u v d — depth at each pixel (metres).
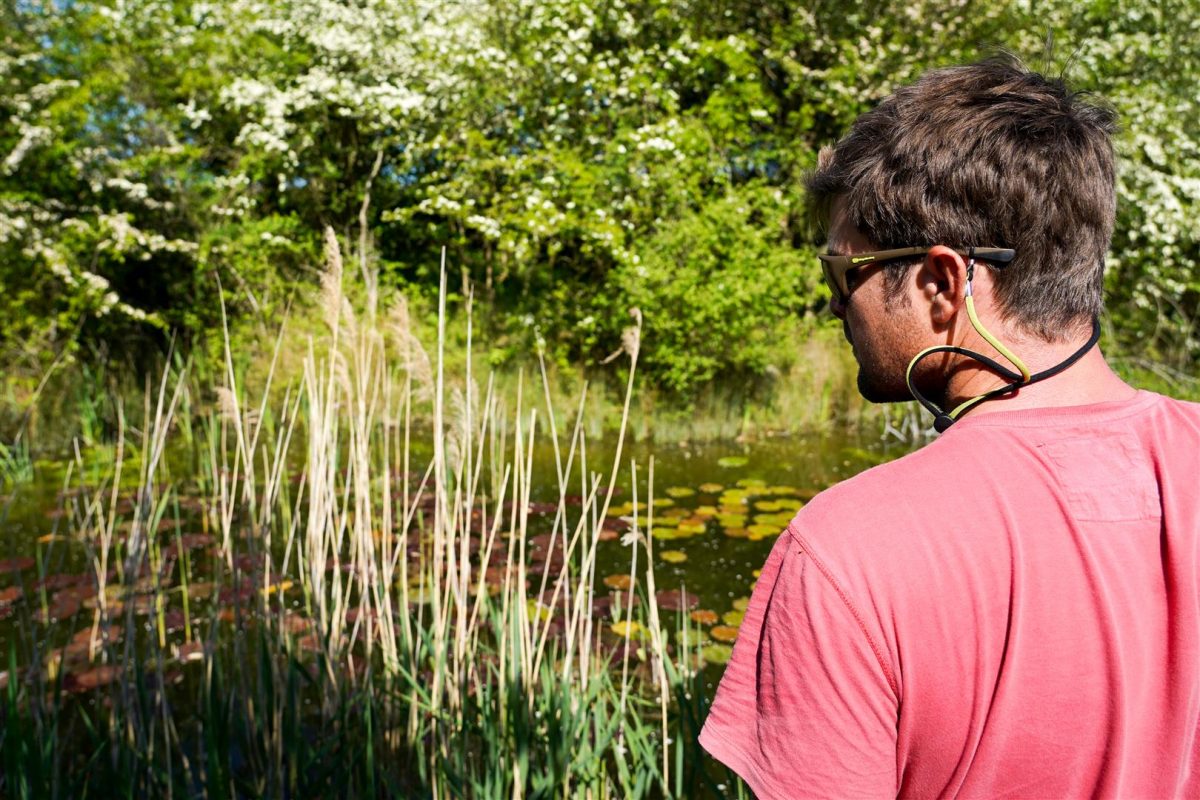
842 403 7.60
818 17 8.84
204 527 4.55
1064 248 0.66
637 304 7.22
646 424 7.30
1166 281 7.89
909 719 0.63
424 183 9.02
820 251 0.81
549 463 6.25
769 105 8.73
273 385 7.53
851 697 0.62
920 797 0.65
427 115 8.56
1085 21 8.45
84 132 8.41
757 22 9.25
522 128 8.77
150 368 8.24
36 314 8.05
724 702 0.71
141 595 3.78
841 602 0.62
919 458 0.68
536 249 8.17
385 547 2.43
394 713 2.32
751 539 4.59
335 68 9.07
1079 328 0.69
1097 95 0.72
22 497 5.54
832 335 8.06
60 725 2.74
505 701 2.13
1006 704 0.61
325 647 2.45
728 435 7.16
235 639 2.52
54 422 7.23
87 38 8.73
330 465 2.54
